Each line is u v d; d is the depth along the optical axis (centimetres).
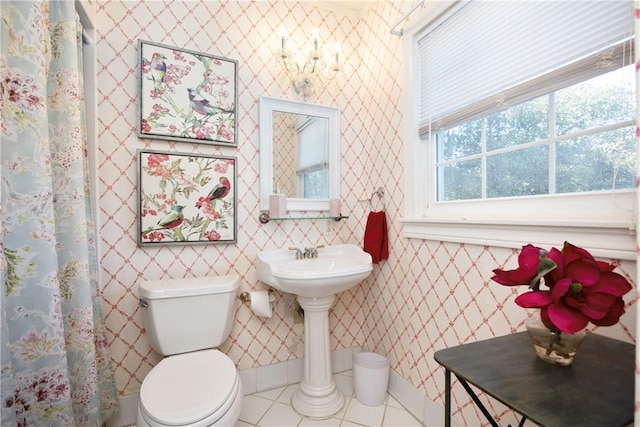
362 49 215
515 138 125
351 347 212
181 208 167
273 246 191
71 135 118
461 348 89
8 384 80
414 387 164
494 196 133
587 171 102
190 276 170
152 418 99
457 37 146
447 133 159
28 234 93
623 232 86
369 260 173
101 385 142
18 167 91
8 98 88
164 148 166
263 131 186
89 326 120
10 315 91
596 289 67
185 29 170
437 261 151
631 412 58
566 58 104
